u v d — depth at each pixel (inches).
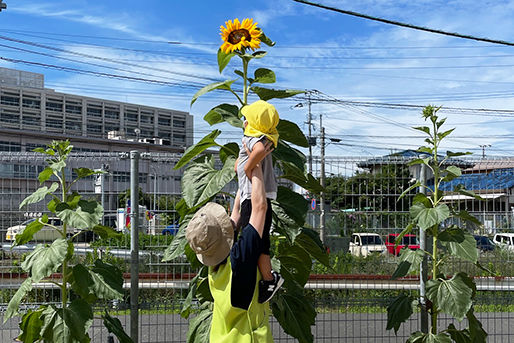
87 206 180.1
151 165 220.7
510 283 234.4
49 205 186.7
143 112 5447.8
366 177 234.8
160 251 222.4
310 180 175.8
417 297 201.3
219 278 114.7
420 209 195.9
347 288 232.2
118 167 223.5
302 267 188.9
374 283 232.2
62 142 190.5
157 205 221.8
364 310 273.6
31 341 181.0
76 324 172.1
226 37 157.8
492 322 314.5
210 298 179.5
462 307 181.8
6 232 218.8
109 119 5216.5
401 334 287.7
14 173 220.8
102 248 219.0
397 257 231.1
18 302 166.6
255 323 113.0
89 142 4077.3
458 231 197.6
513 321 317.1
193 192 166.9
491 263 235.0
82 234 215.6
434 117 204.4
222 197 214.8
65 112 4992.6
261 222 111.9
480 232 234.2
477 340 194.7
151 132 5482.3
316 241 186.1
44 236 213.8
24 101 4817.9
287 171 178.9
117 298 175.3
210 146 176.2
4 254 217.8
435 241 201.2
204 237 111.5
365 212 233.3
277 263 166.4
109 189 221.9
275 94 172.7
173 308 213.9
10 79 5211.6
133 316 205.9
